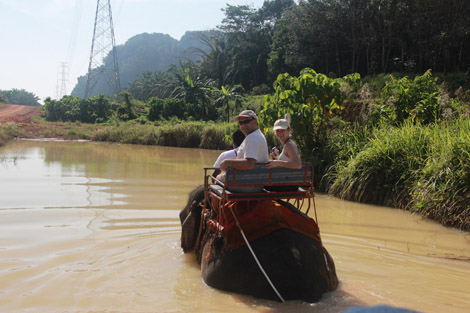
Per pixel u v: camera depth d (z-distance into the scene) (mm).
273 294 4102
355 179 10266
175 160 18750
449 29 30594
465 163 8398
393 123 13039
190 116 46406
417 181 9172
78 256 5918
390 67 39906
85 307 4301
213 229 5199
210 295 4461
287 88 12641
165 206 9195
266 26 70250
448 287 4887
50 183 11992
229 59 73750
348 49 44344
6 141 28750
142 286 4828
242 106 44469
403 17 34625
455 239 7133
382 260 5934
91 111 54250
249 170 4531
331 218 8531
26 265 5539
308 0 43312
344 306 4078
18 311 4207
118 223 7766
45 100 57875
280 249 4230
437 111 12984
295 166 4645
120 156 20328
